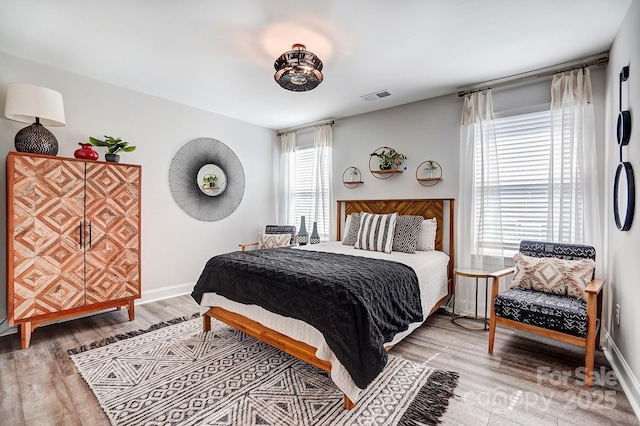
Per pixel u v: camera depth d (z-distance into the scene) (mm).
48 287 2611
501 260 3209
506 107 3223
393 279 2305
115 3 2016
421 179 3750
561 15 2107
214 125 4414
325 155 4711
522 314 2301
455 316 3293
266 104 4020
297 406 1791
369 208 4203
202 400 1839
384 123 4137
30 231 2521
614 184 2316
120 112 3480
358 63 2832
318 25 2248
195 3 2010
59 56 2779
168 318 3205
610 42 2445
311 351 1985
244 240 4875
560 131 2859
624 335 2066
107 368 2191
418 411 1747
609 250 2525
